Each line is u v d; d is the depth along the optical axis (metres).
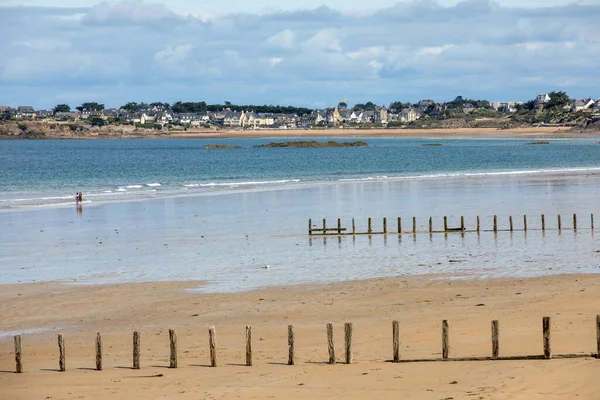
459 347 24.97
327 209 70.62
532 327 27.23
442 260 44.38
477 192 84.50
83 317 32.81
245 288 37.75
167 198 82.75
